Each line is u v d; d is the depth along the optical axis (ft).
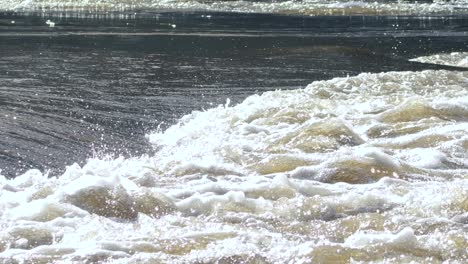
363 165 36.01
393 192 32.63
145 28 126.72
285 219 30.27
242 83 69.51
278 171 36.65
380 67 82.84
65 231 27.99
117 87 66.39
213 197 31.50
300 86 68.33
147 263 24.82
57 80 69.36
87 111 55.47
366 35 121.80
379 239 26.63
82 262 25.04
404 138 41.83
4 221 28.99
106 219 29.22
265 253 25.81
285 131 44.11
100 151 44.37
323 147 40.27
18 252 25.93
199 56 89.20
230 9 183.21
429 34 124.88
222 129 46.60
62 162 41.98
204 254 25.59
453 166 38.01
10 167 40.70
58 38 106.01
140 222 29.37
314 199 31.50
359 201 31.58
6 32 112.57
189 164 37.01
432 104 48.34
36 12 161.27
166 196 31.86
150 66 79.97
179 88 66.33
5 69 75.25
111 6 184.85
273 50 95.81
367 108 50.90
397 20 156.35
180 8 183.73
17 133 47.98
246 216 30.09
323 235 28.55
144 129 50.06
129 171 36.70
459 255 25.98
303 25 140.87
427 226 28.73
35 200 31.24
